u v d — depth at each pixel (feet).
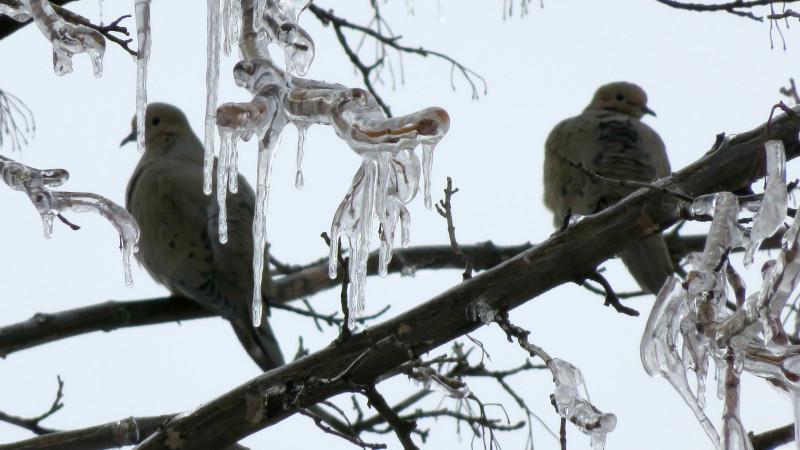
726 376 22.26
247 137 20.76
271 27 21.65
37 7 20.16
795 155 26.86
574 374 22.98
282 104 20.68
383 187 19.97
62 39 19.80
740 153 26.73
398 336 25.89
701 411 22.44
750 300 22.15
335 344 25.94
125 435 29.48
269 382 25.68
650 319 23.21
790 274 21.65
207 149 20.35
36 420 34.73
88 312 41.65
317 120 20.52
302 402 25.03
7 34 28.45
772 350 21.84
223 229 20.59
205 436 25.44
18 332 39.32
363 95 20.16
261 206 21.12
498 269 26.40
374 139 19.31
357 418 34.81
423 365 27.09
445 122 19.19
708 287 23.25
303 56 21.49
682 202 25.99
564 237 26.40
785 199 22.62
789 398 22.36
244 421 25.43
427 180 19.98
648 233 26.30
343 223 22.50
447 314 26.08
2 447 29.30
